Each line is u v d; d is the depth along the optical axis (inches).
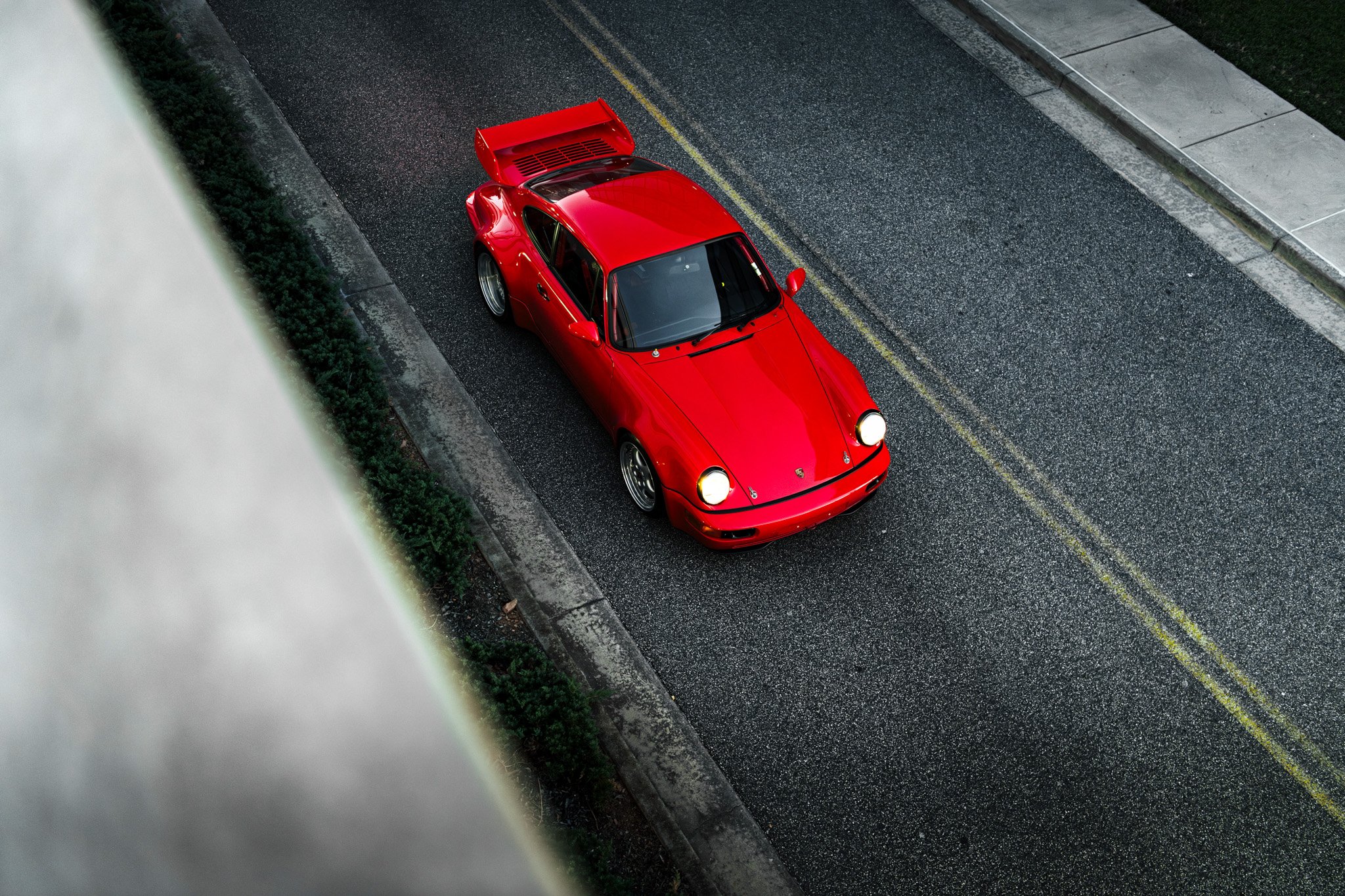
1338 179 344.5
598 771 193.8
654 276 242.4
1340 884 190.9
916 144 358.0
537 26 398.3
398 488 234.5
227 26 379.6
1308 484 260.2
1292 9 415.5
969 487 256.8
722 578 235.8
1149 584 237.5
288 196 319.0
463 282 300.8
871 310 300.4
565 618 226.8
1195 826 198.2
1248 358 292.0
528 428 264.7
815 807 199.8
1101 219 333.7
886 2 422.0
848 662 221.9
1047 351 291.1
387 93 359.9
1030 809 200.1
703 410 228.1
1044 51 394.3
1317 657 225.3
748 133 358.9
